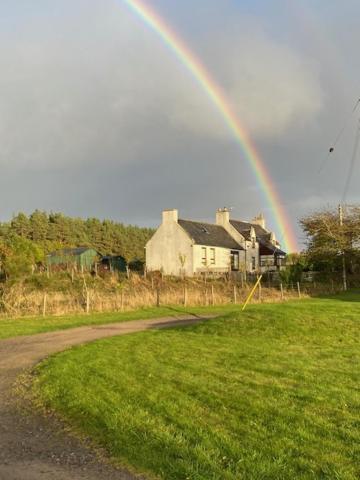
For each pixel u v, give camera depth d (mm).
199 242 55906
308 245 48219
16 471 5602
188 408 7699
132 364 11555
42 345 15789
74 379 10039
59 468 5652
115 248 108438
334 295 37594
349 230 46062
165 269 56094
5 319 23016
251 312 18672
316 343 14867
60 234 101250
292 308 19422
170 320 23469
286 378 9750
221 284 39844
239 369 10719
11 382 10445
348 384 9188
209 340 15539
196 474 5246
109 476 5391
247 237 63875
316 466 5398
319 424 6816
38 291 28359
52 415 7793
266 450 5879
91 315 24984
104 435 6637
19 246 40688
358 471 5266
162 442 6199
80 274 35750
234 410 7559
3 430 7121
